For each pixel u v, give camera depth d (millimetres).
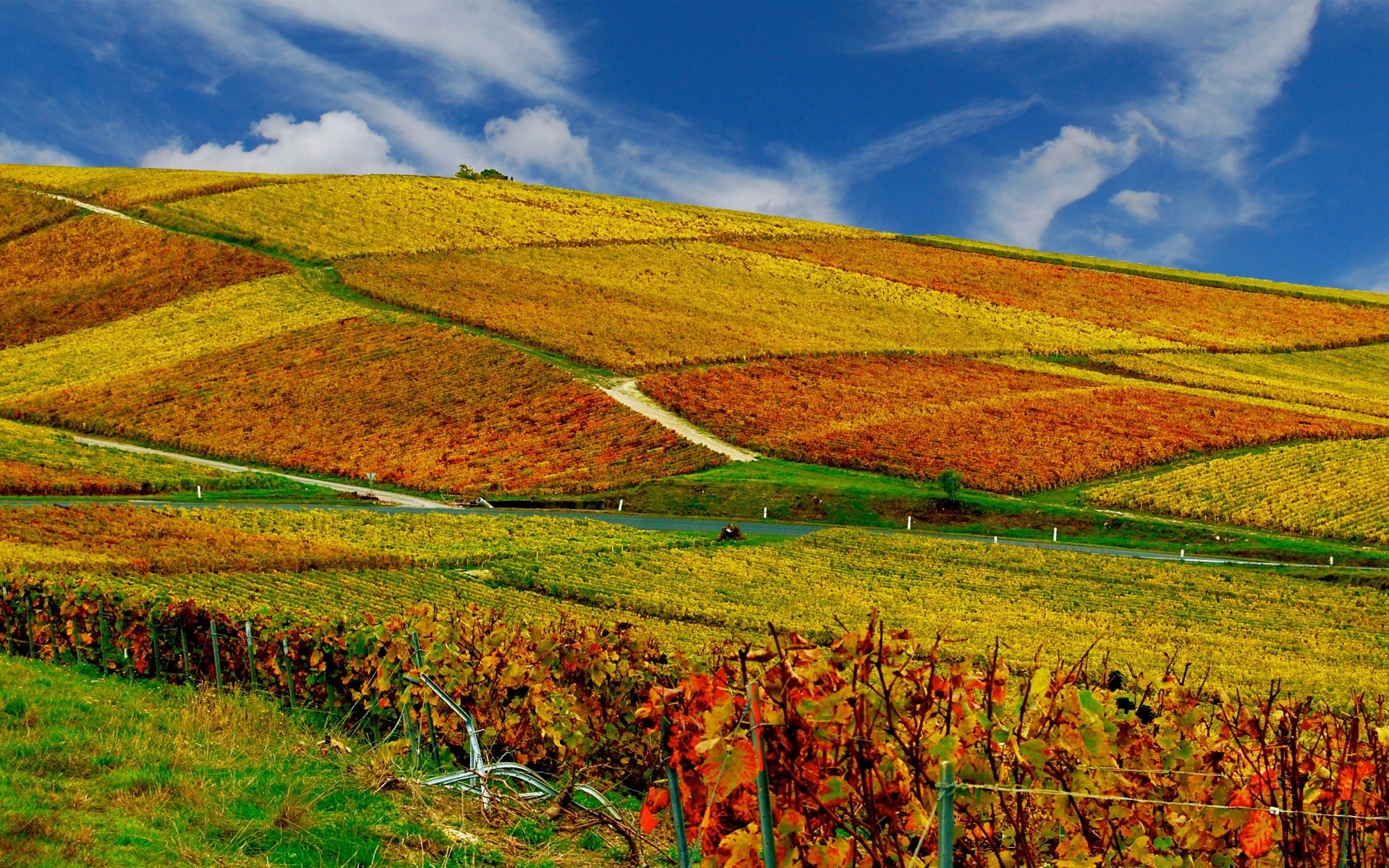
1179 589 48312
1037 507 64188
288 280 108188
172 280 108875
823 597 44625
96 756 9656
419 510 64438
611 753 11297
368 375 87000
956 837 5938
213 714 12266
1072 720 6176
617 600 41969
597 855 8984
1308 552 56312
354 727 13266
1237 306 131000
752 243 139500
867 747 5742
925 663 6848
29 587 19469
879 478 70250
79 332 99375
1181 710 7105
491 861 8484
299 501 66312
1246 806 6527
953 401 85000
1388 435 80500
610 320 101125
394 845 8555
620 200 158000
